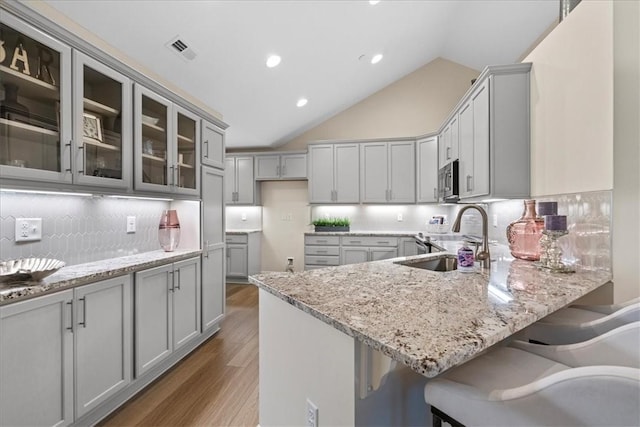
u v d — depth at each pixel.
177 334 2.39
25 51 1.52
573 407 0.68
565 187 1.90
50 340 1.46
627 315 1.16
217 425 1.72
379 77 4.75
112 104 1.99
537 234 1.93
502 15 3.46
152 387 2.09
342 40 3.39
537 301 1.09
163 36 2.42
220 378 2.21
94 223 2.10
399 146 4.91
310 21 2.88
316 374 1.10
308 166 5.21
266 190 5.73
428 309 1.00
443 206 5.00
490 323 0.88
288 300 1.16
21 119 1.51
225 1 2.33
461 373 0.95
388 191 4.93
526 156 2.33
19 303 1.33
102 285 1.72
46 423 1.44
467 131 3.01
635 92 1.52
